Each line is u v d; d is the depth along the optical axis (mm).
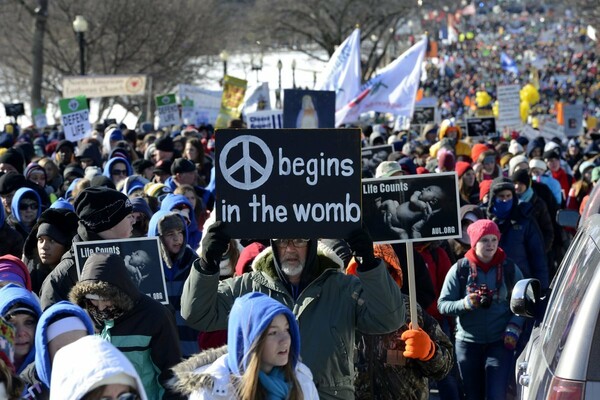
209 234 10422
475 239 15578
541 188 24344
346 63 40094
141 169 26609
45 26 86562
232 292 10773
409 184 11602
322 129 10484
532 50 197000
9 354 8461
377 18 111000
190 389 8422
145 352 10539
